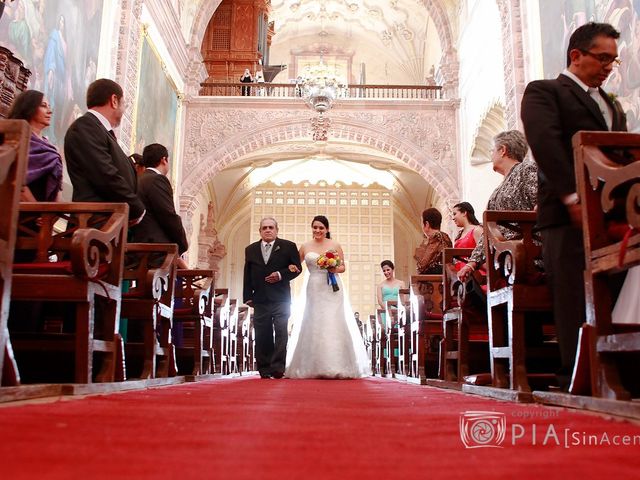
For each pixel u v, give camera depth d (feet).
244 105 58.39
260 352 24.41
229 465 3.71
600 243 8.20
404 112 58.49
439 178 57.16
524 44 39.58
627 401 7.00
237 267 92.12
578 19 31.78
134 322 16.79
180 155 57.00
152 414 6.44
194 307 20.20
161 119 50.52
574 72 10.43
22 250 11.89
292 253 24.97
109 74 38.63
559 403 8.64
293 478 3.38
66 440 4.45
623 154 8.68
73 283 10.47
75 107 33.04
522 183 13.52
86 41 34.60
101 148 13.70
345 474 3.53
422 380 19.15
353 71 91.45
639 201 6.86
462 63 57.62
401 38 85.92
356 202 83.76
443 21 60.23
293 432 5.25
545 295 11.09
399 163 77.87
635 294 10.66
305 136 59.26
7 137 8.15
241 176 81.15
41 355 13.33
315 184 84.48
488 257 12.65
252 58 67.31
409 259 91.71
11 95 21.15
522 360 10.93
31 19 27.32
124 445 4.34
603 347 7.79
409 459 4.05
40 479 3.15
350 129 58.34
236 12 68.54
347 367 25.57
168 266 15.30
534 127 9.73
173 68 54.24
